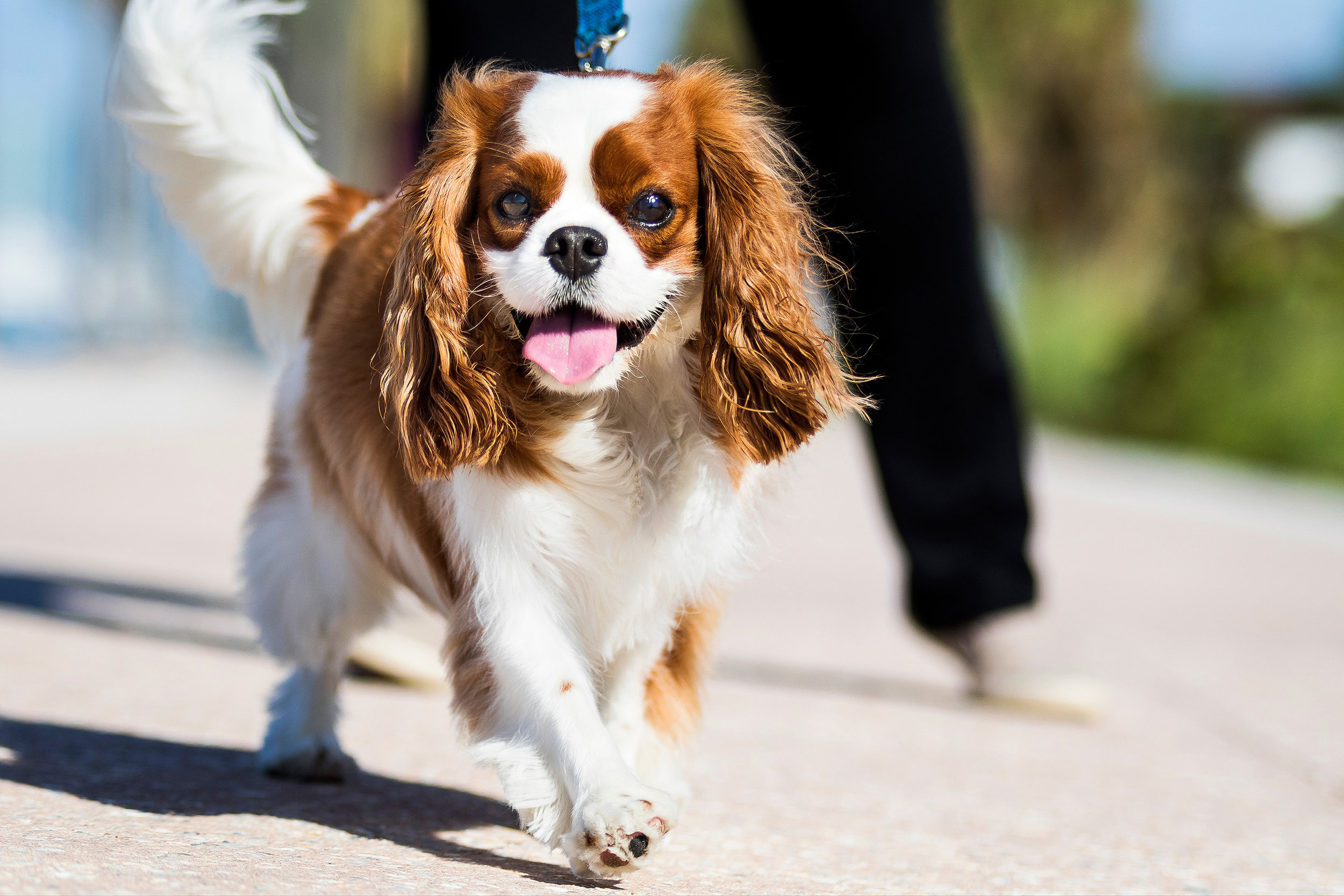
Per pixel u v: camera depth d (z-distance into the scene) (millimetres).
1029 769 3711
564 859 2549
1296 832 3176
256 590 3115
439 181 2596
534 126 2557
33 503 8094
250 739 3387
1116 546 10070
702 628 2869
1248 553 10062
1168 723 4504
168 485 9383
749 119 2756
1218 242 20266
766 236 2652
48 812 2463
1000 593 4426
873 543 9562
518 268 2473
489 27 3234
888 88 4043
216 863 2168
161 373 19266
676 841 2736
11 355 19062
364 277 3043
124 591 5418
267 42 3553
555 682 2490
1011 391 4426
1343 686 5320
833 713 4293
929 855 2775
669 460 2654
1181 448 19297
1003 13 24703
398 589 3172
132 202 20250
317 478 3041
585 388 2480
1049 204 25250
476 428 2527
